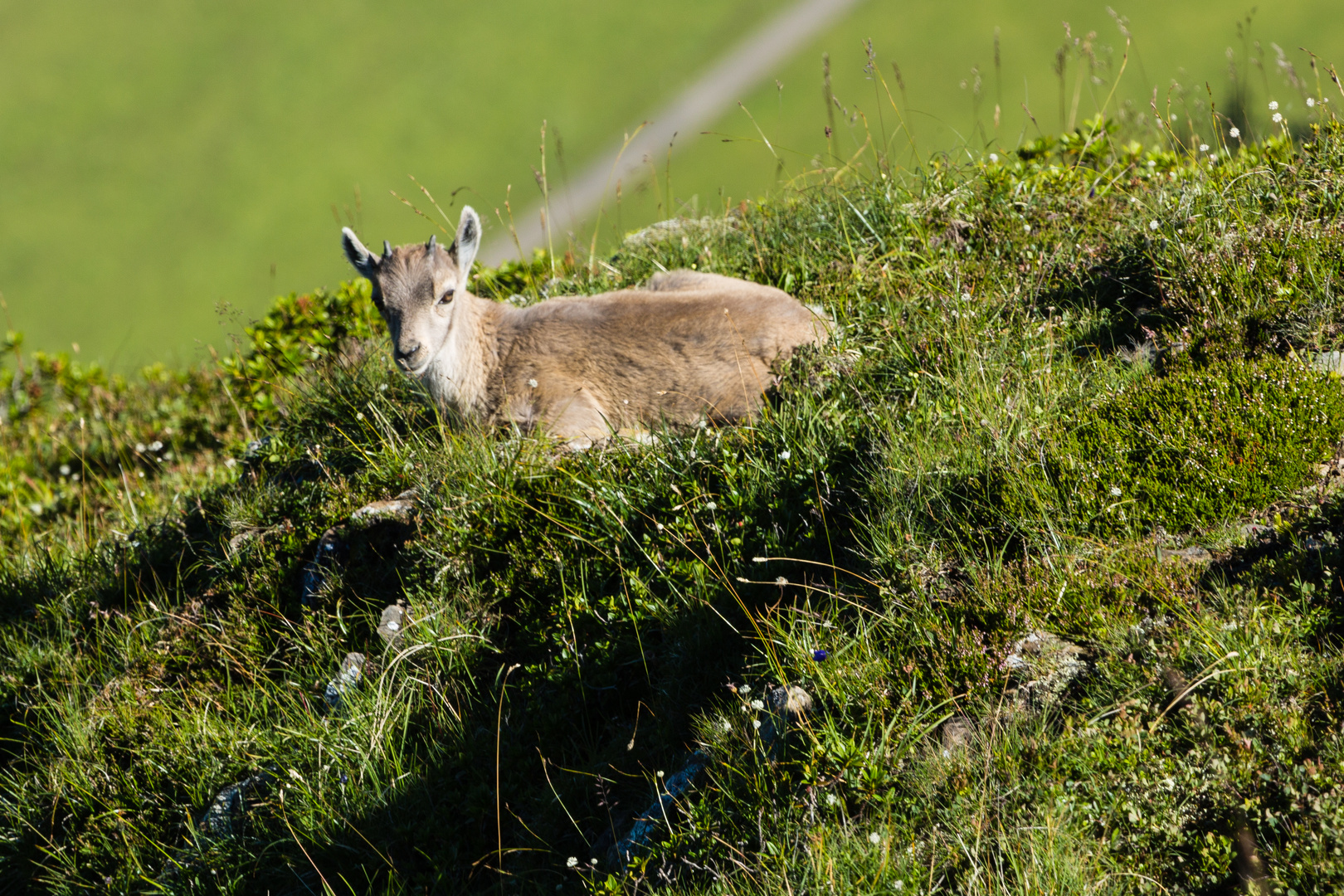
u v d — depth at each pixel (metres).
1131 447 14.67
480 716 15.94
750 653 14.90
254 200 134.88
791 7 162.50
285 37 171.38
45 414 37.91
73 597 21.70
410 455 20.45
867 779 11.95
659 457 17.98
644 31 165.12
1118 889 10.33
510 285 28.72
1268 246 17.44
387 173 139.00
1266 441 14.11
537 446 19.12
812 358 19.56
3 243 134.00
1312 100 20.38
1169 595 12.83
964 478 15.38
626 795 14.34
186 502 23.98
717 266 25.17
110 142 151.62
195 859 15.44
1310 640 11.95
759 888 11.54
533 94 152.50
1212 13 121.56
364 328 29.31
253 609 19.11
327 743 15.77
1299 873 9.96
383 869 14.56
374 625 17.80
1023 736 12.03
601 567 16.80
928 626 13.39
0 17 179.88
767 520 16.50
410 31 170.50
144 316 116.06
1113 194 22.84
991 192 23.83
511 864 14.09
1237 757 11.02
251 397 30.02
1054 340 18.41
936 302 20.17
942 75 126.62
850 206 24.41
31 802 17.48
